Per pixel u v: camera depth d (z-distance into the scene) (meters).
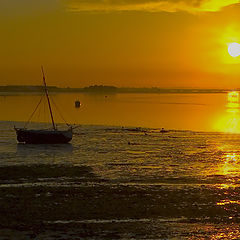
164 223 79.25
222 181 114.69
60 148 176.38
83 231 74.12
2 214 82.38
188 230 75.81
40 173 122.31
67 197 95.19
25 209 85.75
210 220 81.38
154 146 178.75
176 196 97.69
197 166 135.50
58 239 70.31
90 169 129.25
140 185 108.88
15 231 73.50
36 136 188.62
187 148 173.00
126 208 87.75
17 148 177.38
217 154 158.62
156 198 95.62
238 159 148.62
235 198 96.81
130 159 148.38
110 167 133.62
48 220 79.56
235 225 78.88
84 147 178.38
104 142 191.88
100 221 79.56
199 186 108.25
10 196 95.31
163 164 138.88
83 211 85.19
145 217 82.44
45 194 97.50
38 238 70.56
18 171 124.25
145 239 71.25
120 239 71.06
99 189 103.31
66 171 125.31
